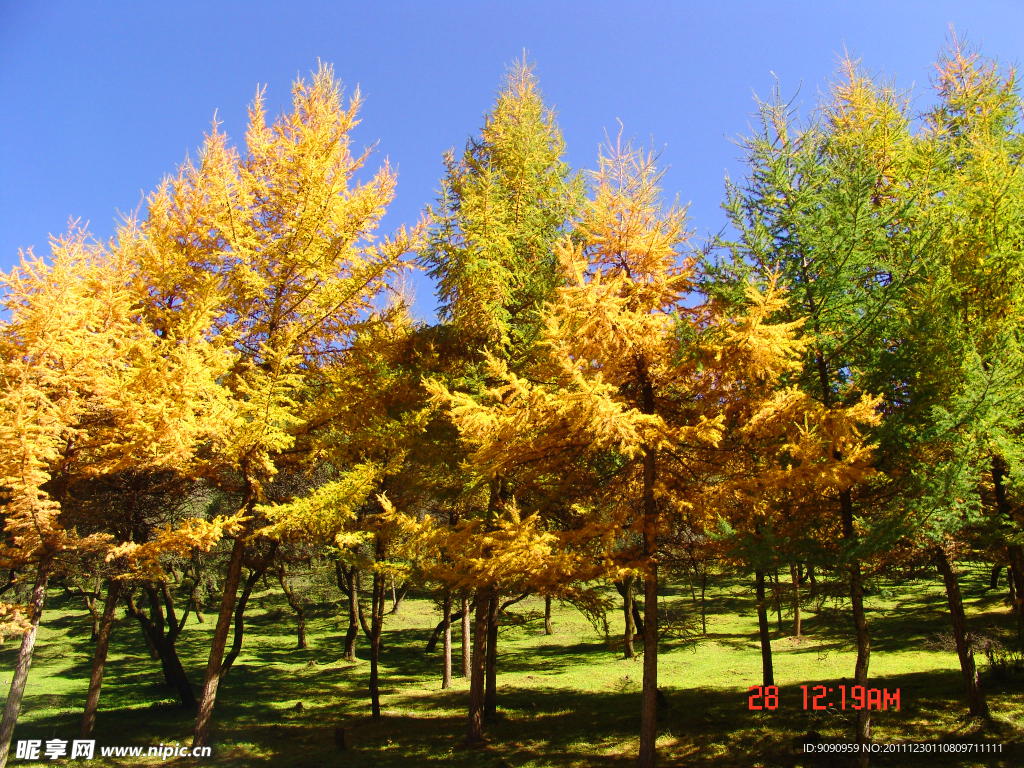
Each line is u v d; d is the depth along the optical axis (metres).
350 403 10.11
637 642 21.92
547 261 11.93
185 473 9.08
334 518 8.80
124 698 17.02
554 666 19.70
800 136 8.68
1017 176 8.40
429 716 13.69
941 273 8.02
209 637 29.00
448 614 18.03
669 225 8.28
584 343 7.53
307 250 9.88
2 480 7.14
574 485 9.12
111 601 11.76
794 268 8.04
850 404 8.00
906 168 9.70
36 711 15.18
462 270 10.49
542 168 12.67
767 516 7.76
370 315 10.66
